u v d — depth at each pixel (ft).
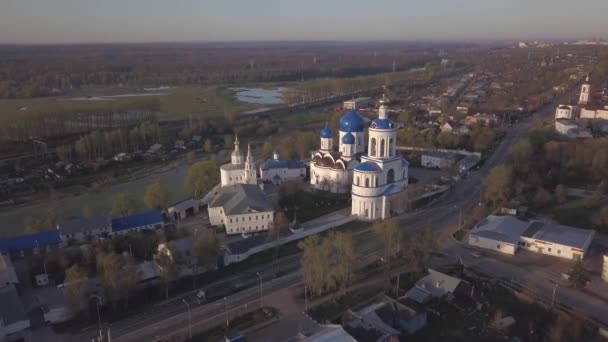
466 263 459.32
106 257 406.82
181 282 430.20
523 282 422.82
